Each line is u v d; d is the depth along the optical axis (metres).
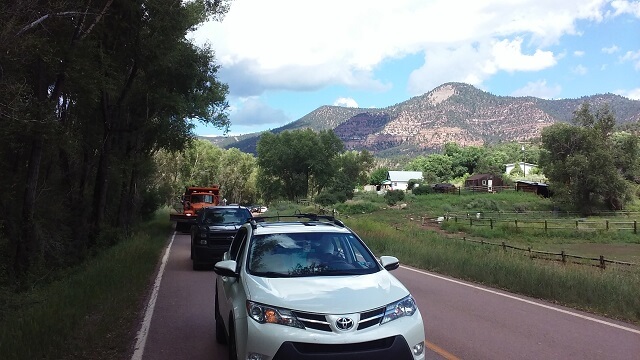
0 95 10.19
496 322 8.09
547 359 6.19
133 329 7.83
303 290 4.91
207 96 27.69
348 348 4.40
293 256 5.82
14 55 10.18
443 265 14.04
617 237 40.75
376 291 4.95
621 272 12.22
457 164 139.25
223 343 6.98
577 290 9.68
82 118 21.52
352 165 128.38
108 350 6.73
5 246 14.14
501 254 15.37
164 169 74.56
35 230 14.75
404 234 24.45
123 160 25.42
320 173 100.75
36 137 13.07
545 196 84.00
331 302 4.64
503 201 76.25
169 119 26.53
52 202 19.08
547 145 71.75
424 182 112.94
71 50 13.14
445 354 6.39
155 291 11.19
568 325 7.89
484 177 105.81
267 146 101.75
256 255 5.82
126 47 18.14
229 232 14.34
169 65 20.16
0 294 10.73
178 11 18.17
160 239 24.05
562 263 17.12
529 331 7.52
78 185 23.33
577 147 69.69
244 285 5.20
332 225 6.68
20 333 6.66
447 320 8.23
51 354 6.21
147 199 40.00
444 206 68.56
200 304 9.78
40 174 19.11
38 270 14.42
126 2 15.88
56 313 7.79
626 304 8.74
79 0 13.04
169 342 7.12
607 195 64.75
